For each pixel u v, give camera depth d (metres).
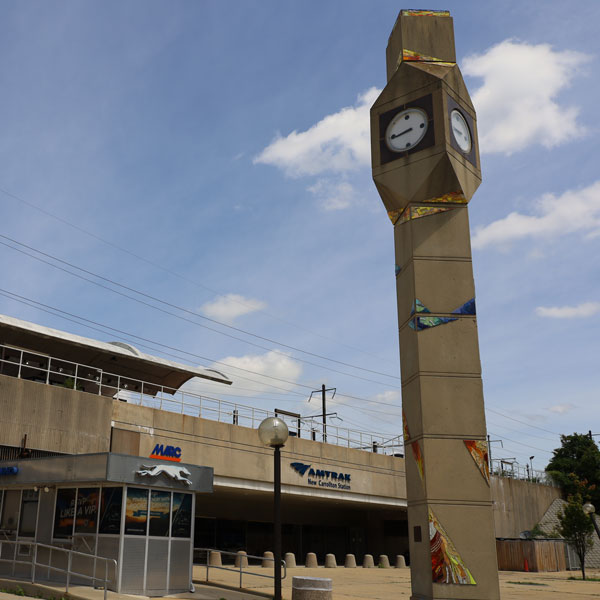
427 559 17.97
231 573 29.05
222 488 36.66
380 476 47.62
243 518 46.16
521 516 61.50
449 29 22.45
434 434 18.77
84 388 39.41
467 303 19.92
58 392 28.83
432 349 19.47
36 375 36.84
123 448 30.94
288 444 40.47
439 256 20.30
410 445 19.69
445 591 17.59
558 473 73.12
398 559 42.03
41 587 17.27
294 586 17.75
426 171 20.47
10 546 19.83
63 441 28.44
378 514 56.47
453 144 20.61
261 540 47.41
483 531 18.06
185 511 19.58
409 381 20.06
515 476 65.50
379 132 21.91
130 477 18.08
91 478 17.91
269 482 38.50
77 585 17.89
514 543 42.59
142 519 18.25
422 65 21.84
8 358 35.56
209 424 35.69
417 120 21.14
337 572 34.62
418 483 18.91
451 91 21.22
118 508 17.98
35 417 27.67
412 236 20.55
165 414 33.50
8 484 19.81
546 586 29.34
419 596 18.33
